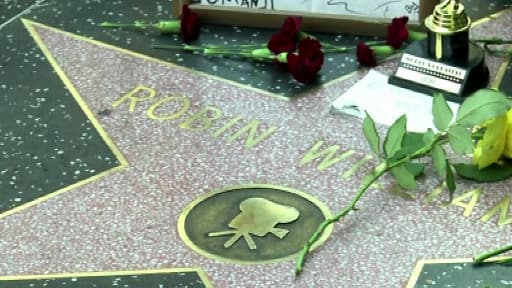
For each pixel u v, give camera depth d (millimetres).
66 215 1813
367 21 2250
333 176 1860
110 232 1768
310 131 1980
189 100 2094
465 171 1842
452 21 2010
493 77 2107
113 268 1694
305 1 2281
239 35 2303
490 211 1768
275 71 2174
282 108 2055
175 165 1912
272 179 1862
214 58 2230
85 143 1989
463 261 1668
